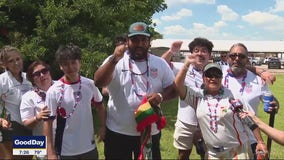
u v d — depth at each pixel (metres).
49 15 8.41
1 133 4.45
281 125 9.53
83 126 3.74
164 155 6.59
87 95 3.77
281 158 6.66
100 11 9.26
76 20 9.34
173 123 9.21
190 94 3.78
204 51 4.56
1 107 4.43
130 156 3.89
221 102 3.64
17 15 9.21
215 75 3.63
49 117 3.66
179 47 4.58
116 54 3.44
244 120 3.58
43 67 4.22
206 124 3.68
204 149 4.06
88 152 3.78
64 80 3.75
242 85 4.32
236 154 3.63
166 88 3.89
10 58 4.40
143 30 3.67
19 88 4.48
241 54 4.27
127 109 3.75
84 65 8.33
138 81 3.73
